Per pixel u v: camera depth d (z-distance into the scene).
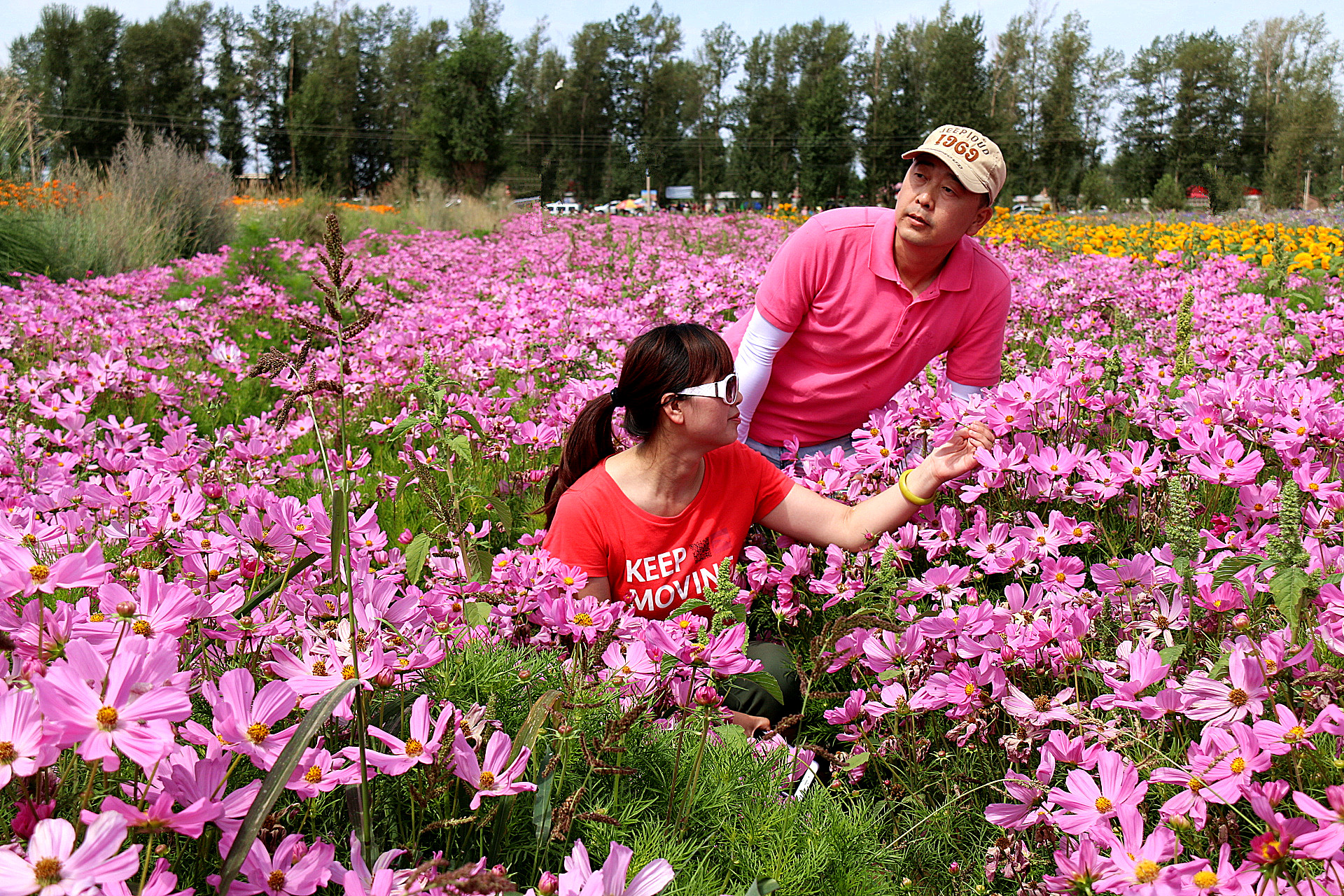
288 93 74.50
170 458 2.78
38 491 2.70
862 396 3.20
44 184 12.10
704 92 80.69
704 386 2.26
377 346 4.82
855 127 69.50
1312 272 7.37
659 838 1.57
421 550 1.66
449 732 1.36
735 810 1.71
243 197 22.38
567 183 79.38
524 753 1.35
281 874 1.19
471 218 20.77
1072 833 1.40
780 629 2.48
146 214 12.27
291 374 4.08
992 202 2.84
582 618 1.79
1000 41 64.44
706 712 1.62
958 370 3.22
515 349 4.46
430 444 3.42
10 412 3.61
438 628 1.81
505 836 1.47
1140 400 2.98
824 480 2.72
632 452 2.44
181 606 1.34
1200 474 2.26
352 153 72.75
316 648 1.46
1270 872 1.22
